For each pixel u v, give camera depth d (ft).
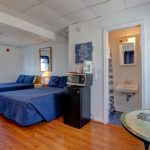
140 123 4.10
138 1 7.45
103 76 9.55
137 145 6.97
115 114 11.75
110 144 7.07
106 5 7.83
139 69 11.68
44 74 17.63
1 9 8.28
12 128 8.88
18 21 9.71
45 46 17.57
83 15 9.16
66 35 14.07
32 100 9.04
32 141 7.34
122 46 12.45
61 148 6.73
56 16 9.32
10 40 15.84
